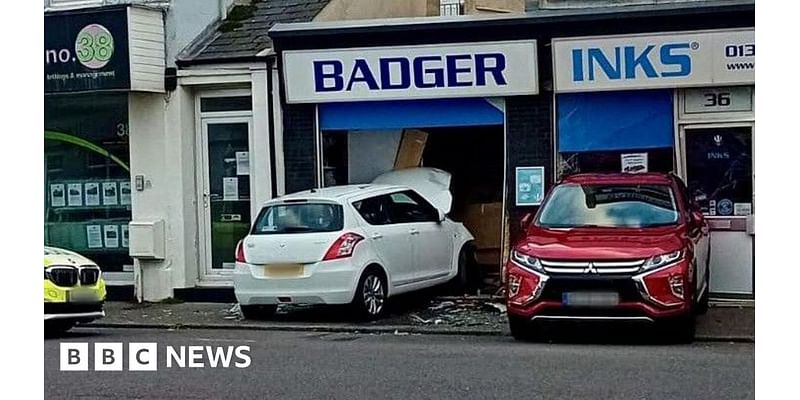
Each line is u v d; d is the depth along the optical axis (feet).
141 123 55.52
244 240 46.70
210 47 55.36
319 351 38.42
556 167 51.01
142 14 53.62
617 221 41.47
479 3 60.03
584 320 38.37
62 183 57.62
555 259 38.63
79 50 53.47
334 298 44.96
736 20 47.55
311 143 53.57
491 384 31.24
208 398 30.09
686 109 49.52
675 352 37.14
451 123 52.44
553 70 50.11
